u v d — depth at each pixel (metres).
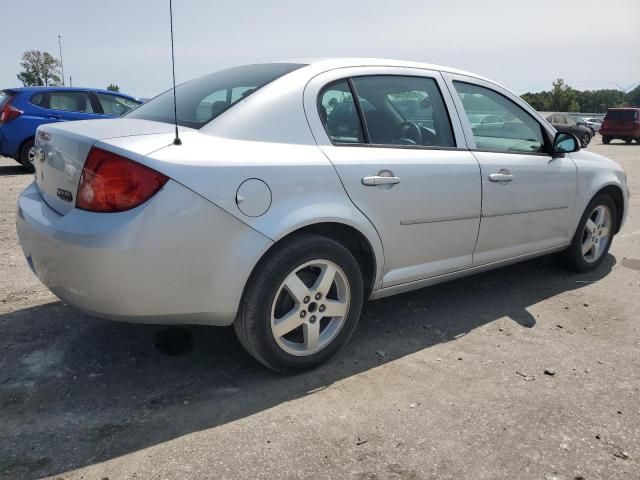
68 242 2.33
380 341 3.33
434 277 3.41
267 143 2.66
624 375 2.95
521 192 3.76
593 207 4.51
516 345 3.30
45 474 2.10
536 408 2.61
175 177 2.32
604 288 4.34
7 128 9.36
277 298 2.69
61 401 2.59
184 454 2.22
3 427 2.38
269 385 2.78
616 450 2.31
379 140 3.09
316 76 2.94
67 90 9.87
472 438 2.37
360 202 2.87
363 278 3.16
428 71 3.48
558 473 2.16
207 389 2.73
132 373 2.87
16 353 3.02
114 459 2.19
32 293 3.88
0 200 7.09
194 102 2.98
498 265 3.84
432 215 3.23
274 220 2.55
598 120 37.41
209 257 2.43
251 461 2.19
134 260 2.28
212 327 3.42
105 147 2.33
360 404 2.62
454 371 2.96
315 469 2.15
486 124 3.68
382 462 2.20
